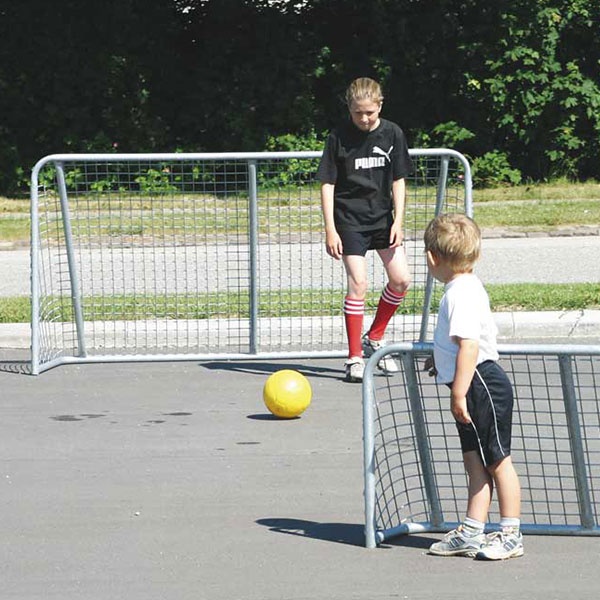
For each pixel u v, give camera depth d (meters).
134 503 15.58
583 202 47.75
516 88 54.19
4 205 50.06
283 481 16.50
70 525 14.71
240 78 54.88
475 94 54.50
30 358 25.27
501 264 35.75
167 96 55.84
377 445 18.12
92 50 54.34
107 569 13.16
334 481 16.48
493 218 43.62
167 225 35.78
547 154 54.94
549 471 16.73
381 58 55.31
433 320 26.84
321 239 35.81
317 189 39.41
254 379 23.19
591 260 36.19
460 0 54.50
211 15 55.81
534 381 22.36
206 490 16.12
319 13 56.59
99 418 20.16
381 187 22.14
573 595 12.18
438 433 18.78
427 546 13.78
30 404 21.20
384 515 15.07
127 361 24.84
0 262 37.91
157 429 19.41
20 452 18.09
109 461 17.58
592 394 21.11
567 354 13.10
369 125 21.67
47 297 27.58
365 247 22.41
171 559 13.45
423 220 34.59
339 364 24.58
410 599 12.12
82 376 23.56
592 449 17.70
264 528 14.51
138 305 28.64
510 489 13.18
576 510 15.11
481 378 12.91
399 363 24.30
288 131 55.59
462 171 26.91
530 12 53.50
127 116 54.75
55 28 53.84
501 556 13.17
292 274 33.88
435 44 54.84
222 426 19.53
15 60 53.84
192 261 35.81
